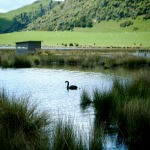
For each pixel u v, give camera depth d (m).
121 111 11.96
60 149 8.41
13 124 10.61
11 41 152.00
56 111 15.30
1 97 12.88
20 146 8.55
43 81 27.75
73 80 28.58
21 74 33.25
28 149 8.52
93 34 170.38
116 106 13.38
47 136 9.33
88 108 16.08
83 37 160.00
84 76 31.83
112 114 13.79
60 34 173.88
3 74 33.00
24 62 42.84
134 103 11.98
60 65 45.78
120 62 44.03
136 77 19.33
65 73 34.84
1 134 9.01
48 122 11.45
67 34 172.50
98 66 43.97
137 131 10.70
